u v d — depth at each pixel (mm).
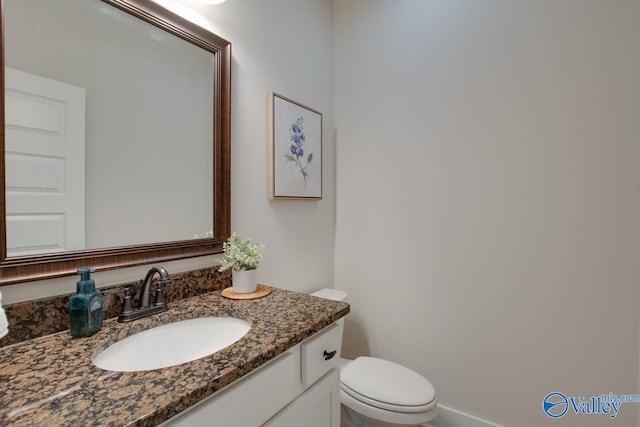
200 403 579
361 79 1835
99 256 854
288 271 1576
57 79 790
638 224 1169
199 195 1136
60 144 795
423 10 1619
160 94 1017
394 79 1717
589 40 1233
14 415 460
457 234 1541
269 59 1430
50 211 775
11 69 712
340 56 1914
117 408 479
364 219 1843
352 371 1360
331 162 1923
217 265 1194
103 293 822
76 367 604
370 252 1822
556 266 1315
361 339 1869
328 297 1659
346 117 1901
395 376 1324
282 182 1479
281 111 1472
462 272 1532
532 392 1375
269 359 690
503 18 1406
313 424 879
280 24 1498
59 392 522
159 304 929
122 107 923
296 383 816
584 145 1251
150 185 992
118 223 913
